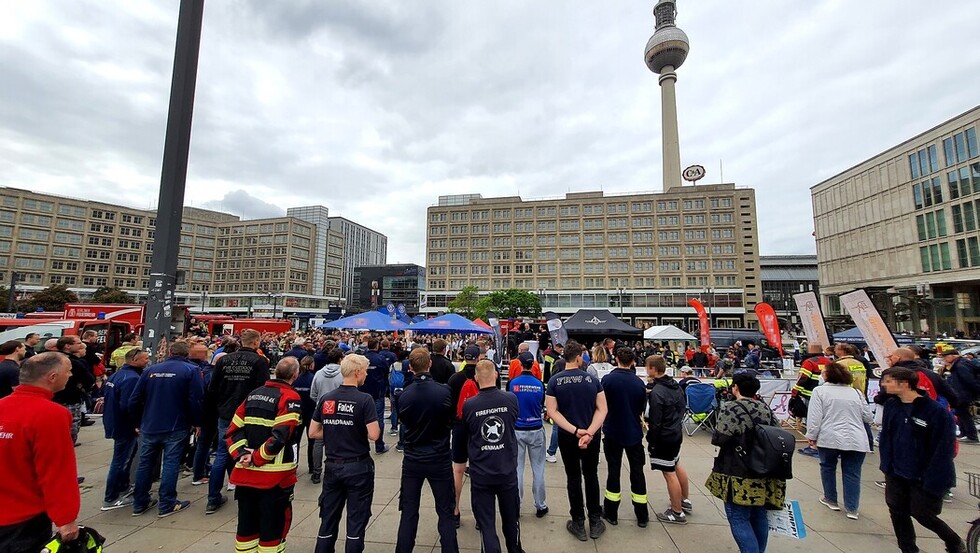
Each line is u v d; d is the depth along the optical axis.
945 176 47.22
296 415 3.61
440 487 3.67
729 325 72.56
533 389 4.95
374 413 3.67
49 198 83.25
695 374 14.26
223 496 5.00
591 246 80.00
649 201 78.56
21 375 2.55
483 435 3.60
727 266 73.75
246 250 102.50
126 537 4.18
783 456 3.35
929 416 3.78
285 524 3.54
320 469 5.78
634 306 76.19
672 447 4.60
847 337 21.22
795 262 103.50
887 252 54.62
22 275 79.44
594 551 3.98
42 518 2.45
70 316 17.02
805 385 7.67
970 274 44.34
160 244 6.29
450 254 86.19
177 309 18.16
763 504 3.40
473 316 63.28
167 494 4.73
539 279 81.50
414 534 3.57
